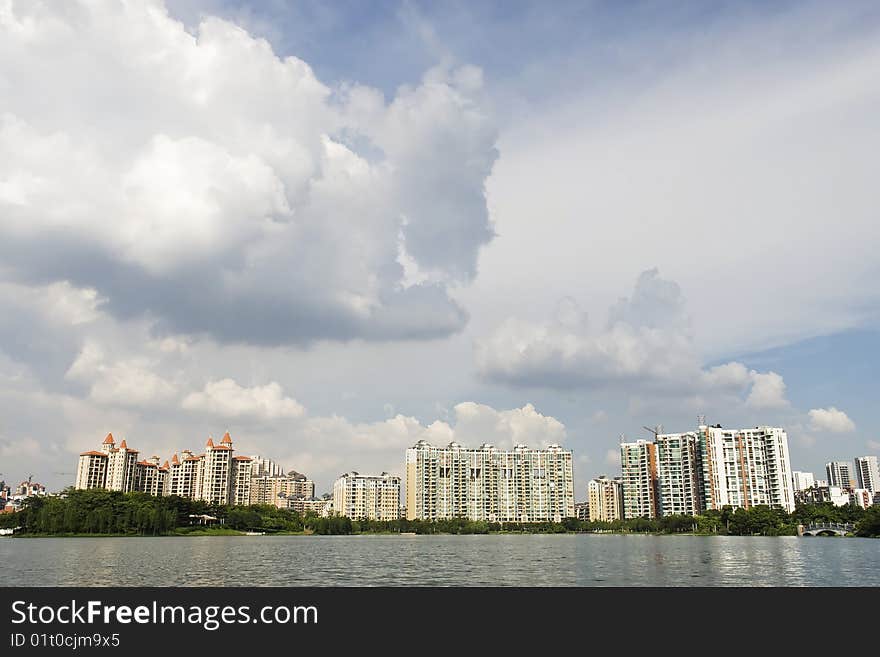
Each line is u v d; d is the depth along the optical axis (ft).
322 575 301.63
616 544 645.92
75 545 579.07
